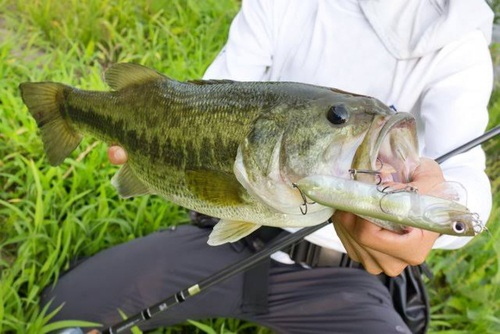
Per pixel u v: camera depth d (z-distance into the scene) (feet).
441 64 2.80
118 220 3.69
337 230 2.09
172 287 3.36
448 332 3.60
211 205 2.18
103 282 3.38
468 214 1.54
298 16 3.10
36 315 3.12
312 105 1.94
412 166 1.84
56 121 2.74
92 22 5.81
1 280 3.31
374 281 3.31
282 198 1.98
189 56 5.81
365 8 2.90
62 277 3.44
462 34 2.72
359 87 2.94
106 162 4.23
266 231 3.26
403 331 3.09
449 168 2.55
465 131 2.66
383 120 1.81
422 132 2.95
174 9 6.66
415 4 2.82
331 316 3.18
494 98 5.70
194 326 3.58
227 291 3.31
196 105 2.19
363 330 3.09
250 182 2.02
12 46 5.14
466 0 2.74
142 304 3.34
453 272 4.03
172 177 2.29
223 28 6.57
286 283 3.29
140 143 2.38
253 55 3.14
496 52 5.60
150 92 2.35
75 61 5.30
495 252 4.04
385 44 2.87
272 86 2.07
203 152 2.16
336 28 2.98
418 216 1.58
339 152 1.87
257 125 2.02
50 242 3.55
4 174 3.79
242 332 3.62
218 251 3.42
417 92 2.85
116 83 2.50
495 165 5.02
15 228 3.57
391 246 1.86
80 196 3.67
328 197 1.68
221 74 3.20
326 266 3.27
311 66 3.02
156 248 3.49
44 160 4.15
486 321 3.72
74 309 3.30
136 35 6.06
